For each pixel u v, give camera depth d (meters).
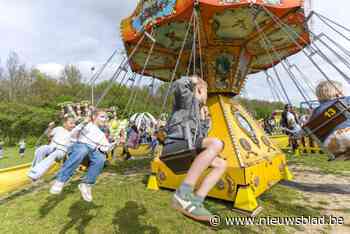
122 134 6.07
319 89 4.05
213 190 4.36
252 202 3.88
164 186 5.23
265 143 5.54
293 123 8.29
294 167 7.44
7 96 36.81
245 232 3.33
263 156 4.91
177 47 6.18
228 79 5.66
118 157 10.78
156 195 4.82
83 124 3.37
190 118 2.32
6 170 5.58
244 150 4.46
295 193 4.86
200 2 3.85
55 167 7.24
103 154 3.25
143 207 4.20
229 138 4.54
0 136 22.09
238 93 6.10
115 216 3.87
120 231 3.39
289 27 4.66
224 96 5.64
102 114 3.49
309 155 9.76
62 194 5.12
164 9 4.35
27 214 4.07
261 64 7.71
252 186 4.12
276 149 5.82
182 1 4.05
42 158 5.00
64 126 4.97
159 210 4.06
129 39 5.23
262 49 6.30
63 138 4.77
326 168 7.24
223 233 3.30
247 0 3.95
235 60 5.75
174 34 5.37
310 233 3.31
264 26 5.03
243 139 4.72
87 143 3.12
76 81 43.94
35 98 36.88
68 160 3.04
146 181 6.05
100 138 3.21
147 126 11.93
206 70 5.65
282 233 3.31
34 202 4.68
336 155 3.88
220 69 5.64
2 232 3.45
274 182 5.22
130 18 5.26
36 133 22.72
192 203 1.84
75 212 4.07
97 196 4.85
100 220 3.73
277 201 4.42
